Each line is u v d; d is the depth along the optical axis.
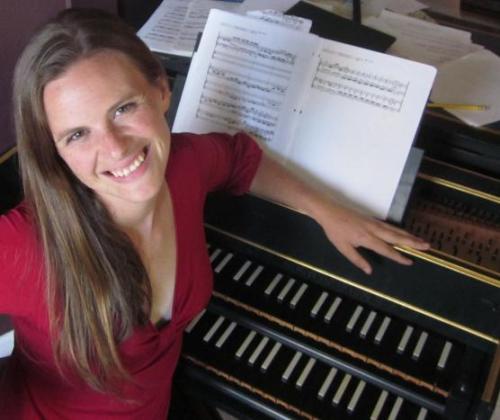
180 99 1.56
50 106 0.91
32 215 1.02
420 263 1.37
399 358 1.44
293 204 1.42
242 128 1.50
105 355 1.13
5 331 2.06
